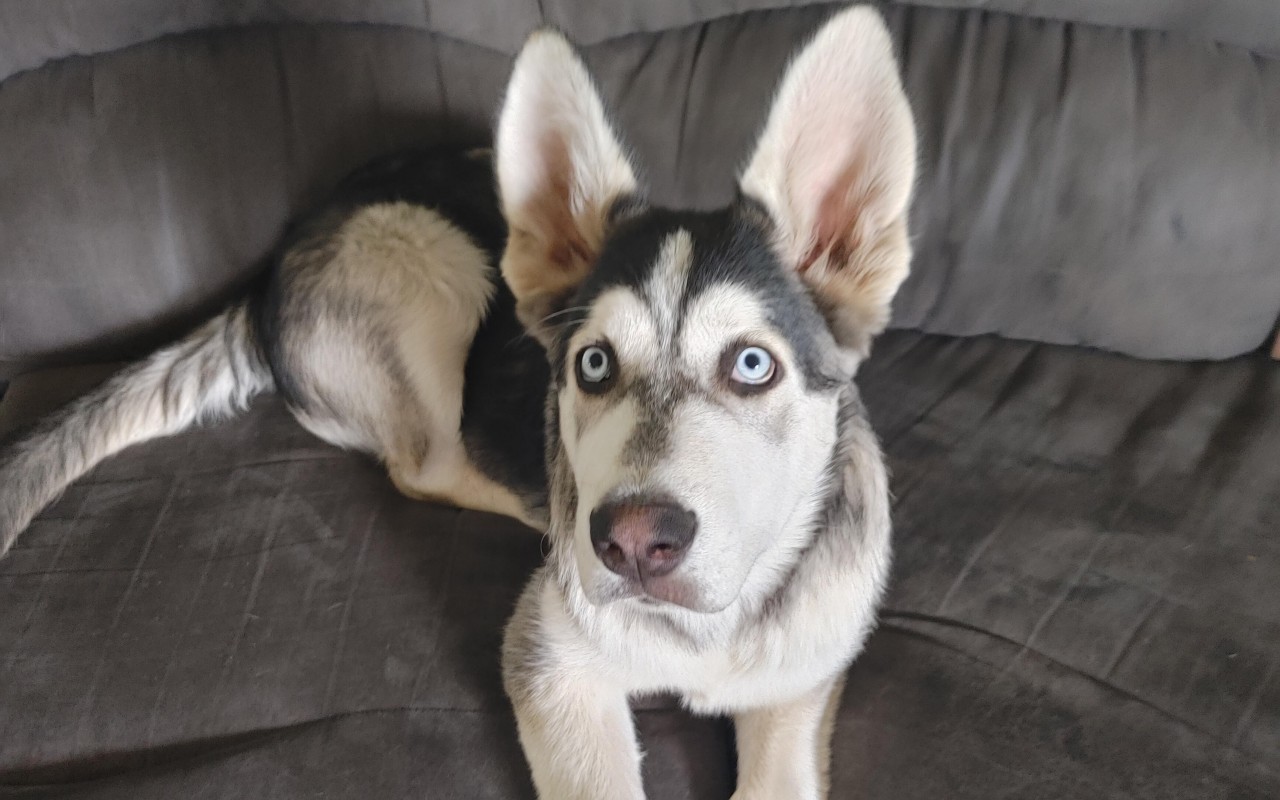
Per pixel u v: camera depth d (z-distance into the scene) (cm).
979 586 161
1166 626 150
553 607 147
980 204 203
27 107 205
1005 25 204
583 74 132
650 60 216
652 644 138
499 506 189
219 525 179
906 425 198
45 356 222
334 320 197
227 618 162
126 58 206
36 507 185
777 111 125
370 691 150
